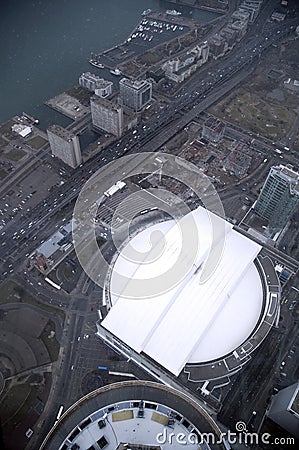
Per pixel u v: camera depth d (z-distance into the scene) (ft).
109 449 490.08
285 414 592.60
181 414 520.01
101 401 531.50
